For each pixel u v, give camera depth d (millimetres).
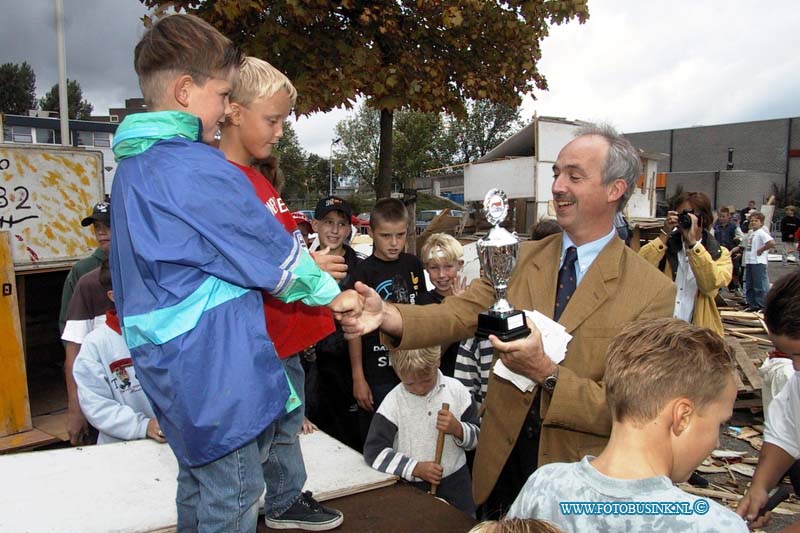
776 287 1885
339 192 42906
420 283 3873
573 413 1791
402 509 2188
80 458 2561
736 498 4219
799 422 2117
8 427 3625
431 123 26109
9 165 3793
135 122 1539
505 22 4656
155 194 1461
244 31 4348
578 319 1962
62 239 4043
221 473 1585
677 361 1247
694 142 52438
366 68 4344
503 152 10719
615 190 1979
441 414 2623
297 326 2053
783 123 48375
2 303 3580
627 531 1179
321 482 2357
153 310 1448
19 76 47188
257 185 1981
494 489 2250
